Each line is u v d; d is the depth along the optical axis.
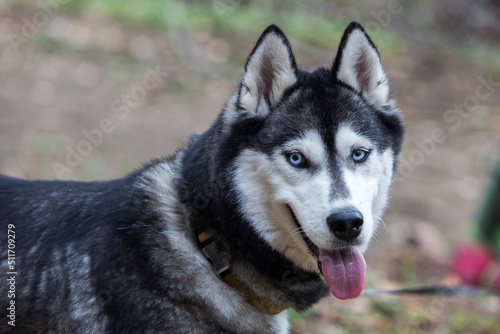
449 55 16.31
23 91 10.36
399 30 17.38
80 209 3.75
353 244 3.43
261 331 3.77
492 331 5.93
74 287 3.53
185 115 10.69
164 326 3.45
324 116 3.65
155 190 3.68
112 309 3.45
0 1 13.05
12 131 8.98
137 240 3.53
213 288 3.59
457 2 18.98
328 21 16.59
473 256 6.53
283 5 17.28
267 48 3.65
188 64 12.46
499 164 6.43
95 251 3.54
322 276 3.69
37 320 3.57
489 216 6.45
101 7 14.05
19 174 7.82
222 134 3.64
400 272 7.25
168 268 3.51
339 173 3.54
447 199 9.63
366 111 3.78
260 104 3.68
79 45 12.29
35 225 3.74
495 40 18.83
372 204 3.77
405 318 6.03
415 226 8.41
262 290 3.72
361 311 6.01
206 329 3.56
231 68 12.60
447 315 6.15
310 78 3.80
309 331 5.60
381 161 3.75
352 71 3.81
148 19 13.94
